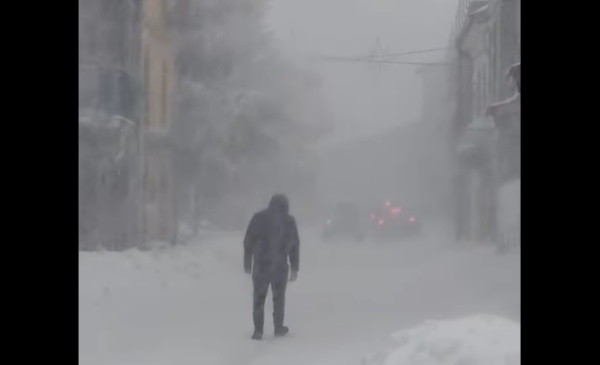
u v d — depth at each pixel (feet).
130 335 119.24
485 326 85.76
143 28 331.57
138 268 219.00
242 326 131.23
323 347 110.22
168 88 370.32
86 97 289.74
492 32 362.12
